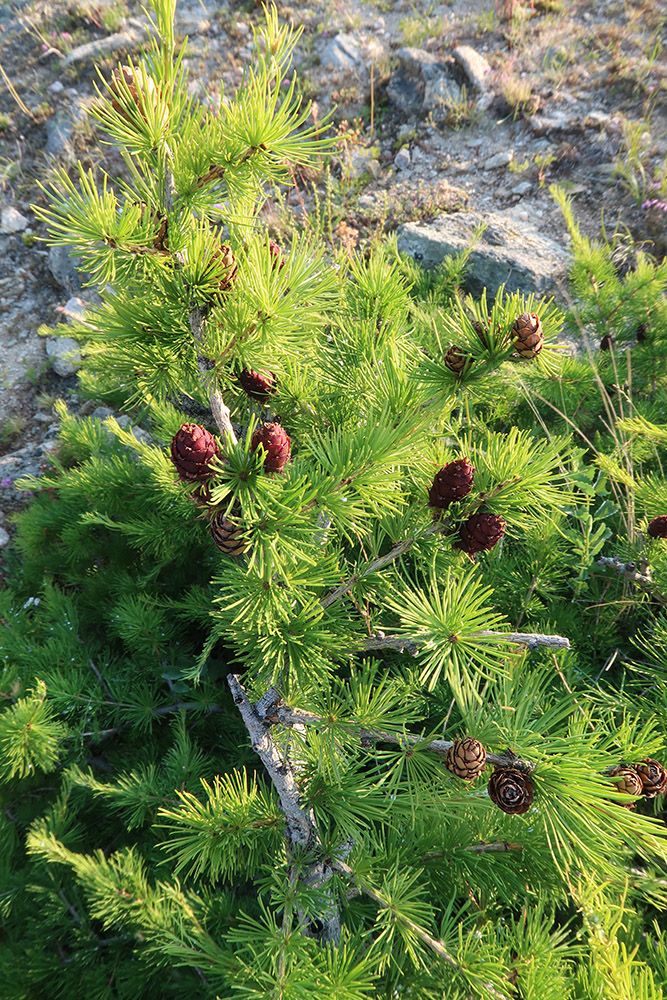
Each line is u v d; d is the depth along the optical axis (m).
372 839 0.57
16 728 0.68
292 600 0.50
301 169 1.63
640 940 0.58
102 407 1.41
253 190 0.45
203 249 0.45
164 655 0.83
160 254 0.45
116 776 0.76
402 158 1.73
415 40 1.95
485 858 0.55
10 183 1.77
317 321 0.48
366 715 0.52
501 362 0.48
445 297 1.20
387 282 0.60
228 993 0.61
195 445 0.44
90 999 0.63
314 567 0.50
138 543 0.86
